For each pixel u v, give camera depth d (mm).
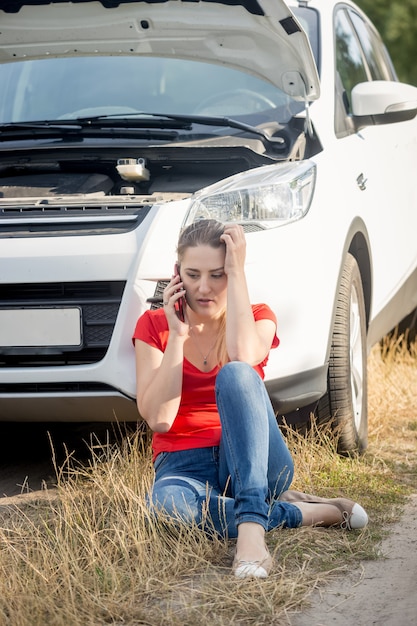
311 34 5902
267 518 3562
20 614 3082
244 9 4785
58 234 4320
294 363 4465
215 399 3857
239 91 5637
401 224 6320
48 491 4668
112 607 3186
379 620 3109
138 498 3855
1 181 5332
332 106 5578
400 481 4699
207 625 3068
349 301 5020
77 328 4273
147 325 3943
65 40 5352
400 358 7102
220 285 3795
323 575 3473
